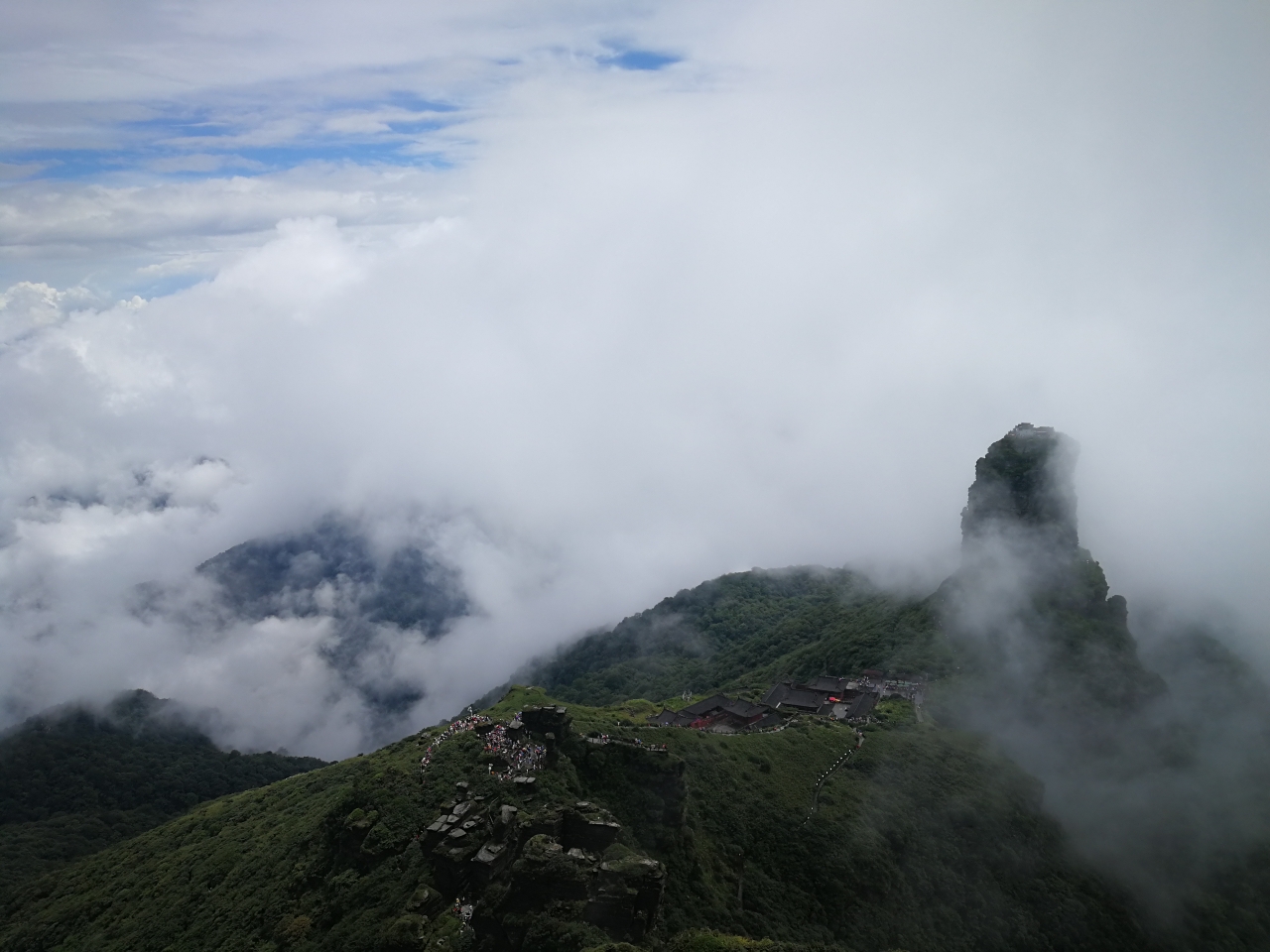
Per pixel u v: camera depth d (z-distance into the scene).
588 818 106.12
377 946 94.44
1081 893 143.62
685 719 190.62
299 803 160.75
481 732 134.25
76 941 139.38
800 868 128.38
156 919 131.88
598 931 91.38
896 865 133.75
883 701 193.12
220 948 113.62
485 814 111.69
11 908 170.00
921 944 123.50
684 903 113.62
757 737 158.12
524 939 91.19
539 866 96.00
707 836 128.62
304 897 114.69
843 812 139.50
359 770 160.12
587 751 131.25
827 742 161.88
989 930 129.62
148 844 174.25
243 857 140.25
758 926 116.25
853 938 120.81
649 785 126.25
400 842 111.62
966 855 140.38
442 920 97.06
